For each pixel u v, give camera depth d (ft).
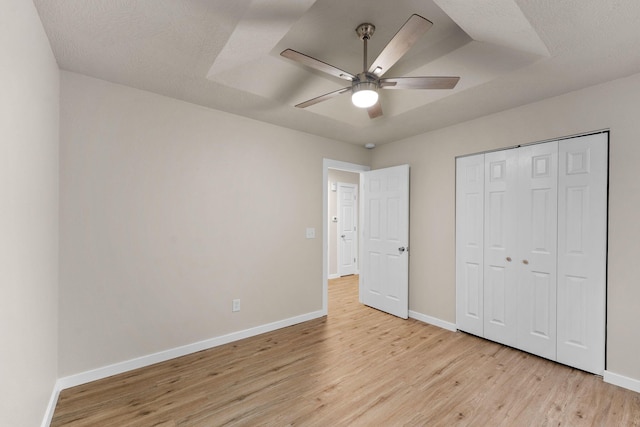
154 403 6.39
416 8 6.37
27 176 4.54
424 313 11.56
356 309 13.15
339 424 5.78
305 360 8.38
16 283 4.12
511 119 9.10
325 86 9.24
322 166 12.18
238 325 9.78
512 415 6.05
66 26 5.32
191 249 8.80
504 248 9.30
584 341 7.68
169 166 8.42
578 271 7.79
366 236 13.69
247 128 10.03
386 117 9.99
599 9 4.73
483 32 5.97
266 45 6.30
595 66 6.58
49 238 5.97
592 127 7.55
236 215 9.75
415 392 6.84
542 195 8.47
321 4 6.23
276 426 5.71
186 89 7.97
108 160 7.46
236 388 6.98
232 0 4.75
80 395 6.61
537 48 5.98
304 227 11.60
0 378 3.61
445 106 8.94
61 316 6.79
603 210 7.39
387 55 5.70
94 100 7.29
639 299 6.82
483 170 9.83
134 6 4.84
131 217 7.79
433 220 11.28
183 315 8.64
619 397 6.61
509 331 9.18
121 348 7.61
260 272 10.34
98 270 7.30
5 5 3.61
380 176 12.98
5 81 3.63
